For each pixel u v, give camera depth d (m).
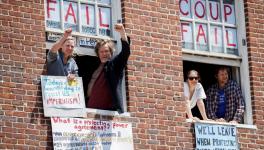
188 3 20.80
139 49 19.72
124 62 19.00
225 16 21.19
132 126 19.30
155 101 19.70
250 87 21.03
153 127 19.56
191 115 20.17
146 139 19.42
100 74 19.12
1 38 18.27
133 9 19.83
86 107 19.12
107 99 19.08
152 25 19.98
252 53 21.12
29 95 18.33
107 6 19.77
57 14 19.17
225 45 21.05
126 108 19.39
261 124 20.94
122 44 18.91
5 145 17.94
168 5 20.30
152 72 19.80
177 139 19.81
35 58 18.53
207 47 20.83
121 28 18.84
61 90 18.61
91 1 19.62
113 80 18.97
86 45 19.41
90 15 19.56
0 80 18.11
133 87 19.50
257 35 21.30
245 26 21.27
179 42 20.30
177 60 20.19
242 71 21.12
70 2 19.38
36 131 18.25
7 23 18.38
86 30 19.47
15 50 18.36
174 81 20.05
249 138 20.69
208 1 21.05
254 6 21.39
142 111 19.50
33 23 18.66
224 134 20.36
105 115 19.00
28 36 18.55
